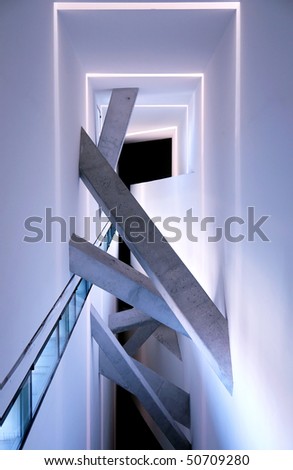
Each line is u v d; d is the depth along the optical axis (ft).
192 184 40.24
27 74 17.65
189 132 46.50
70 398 28.02
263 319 18.51
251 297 20.59
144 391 42.57
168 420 43.11
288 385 15.25
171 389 44.62
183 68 35.01
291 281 14.70
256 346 19.75
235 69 24.00
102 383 51.52
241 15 23.07
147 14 25.11
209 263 33.09
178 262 28.35
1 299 13.62
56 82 24.32
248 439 21.30
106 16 25.50
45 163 21.17
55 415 22.82
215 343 26.27
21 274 16.26
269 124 17.22
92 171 32.65
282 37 15.65
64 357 25.85
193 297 27.32
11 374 14.52
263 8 18.35
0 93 13.76
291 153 14.51
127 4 24.57
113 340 41.68
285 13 15.35
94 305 44.27
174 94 43.39
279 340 16.29
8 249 14.46
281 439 16.10
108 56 32.22
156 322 58.65
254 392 20.15
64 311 26.43
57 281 24.38
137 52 31.42
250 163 20.58
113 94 40.22
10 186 14.84
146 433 76.89
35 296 18.60
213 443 31.12
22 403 16.22
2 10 14.32
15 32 15.87
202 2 24.02
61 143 25.80
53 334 22.52
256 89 19.45
